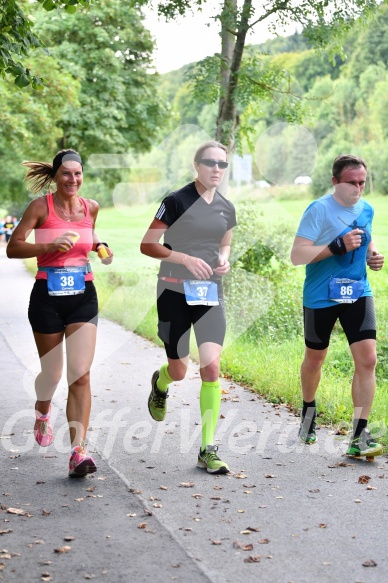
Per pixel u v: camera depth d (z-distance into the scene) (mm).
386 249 17531
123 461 7109
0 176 51656
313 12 13289
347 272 7145
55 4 9094
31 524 5598
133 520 5660
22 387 10297
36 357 12352
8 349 13117
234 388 9781
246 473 6719
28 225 6645
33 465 7035
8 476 6719
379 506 5895
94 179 38594
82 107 39000
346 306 7160
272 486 6371
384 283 15570
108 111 39125
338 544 5199
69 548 5141
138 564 4914
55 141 38562
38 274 6746
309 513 5762
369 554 5047
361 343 7094
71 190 6664
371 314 7164
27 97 30594
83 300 6746
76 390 6676
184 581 4676
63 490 6328
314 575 4746
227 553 5070
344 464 6906
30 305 6789
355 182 7066
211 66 13633
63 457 7273
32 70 30891
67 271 6672
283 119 13891
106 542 5262
